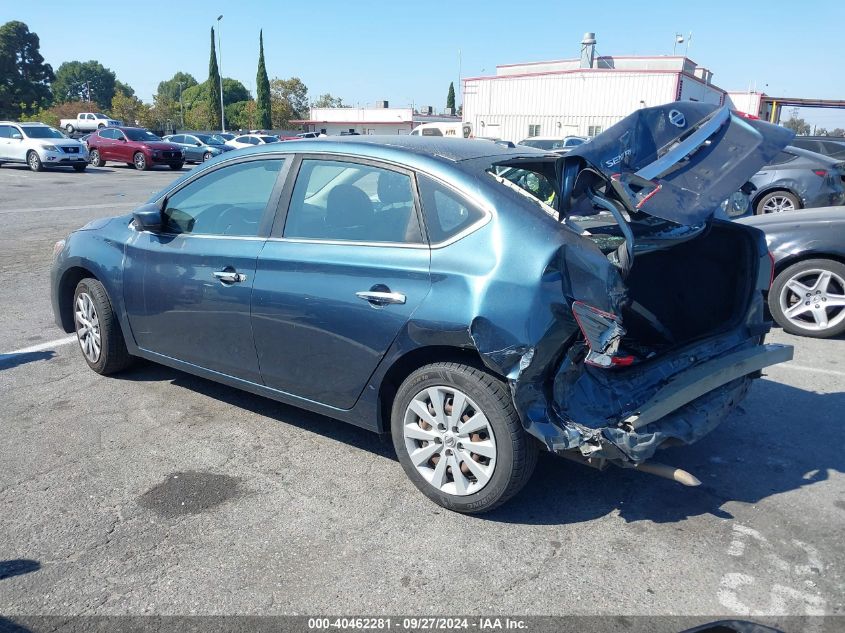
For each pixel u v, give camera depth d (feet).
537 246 9.75
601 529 10.52
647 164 10.33
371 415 11.57
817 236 19.31
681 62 132.26
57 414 14.53
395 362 10.89
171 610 8.78
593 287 9.88
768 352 11.56
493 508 10.59
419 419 11.15
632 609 8.80
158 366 17.38
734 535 10.36
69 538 10.25
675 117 10.89
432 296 10.25
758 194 36.70
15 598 8.97
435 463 11.07
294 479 11.98
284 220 12.34
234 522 10.69
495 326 9.64
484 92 135.54
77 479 11.92
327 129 220.43
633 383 10.87
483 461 10.52
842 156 43.50
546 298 9.53
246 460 12.64
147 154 91.40
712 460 12.68
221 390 15.88
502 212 10.18
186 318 13.75
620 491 11.64
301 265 11.74
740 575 9.43
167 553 9.91
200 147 108.99
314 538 10.28
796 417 14.51
